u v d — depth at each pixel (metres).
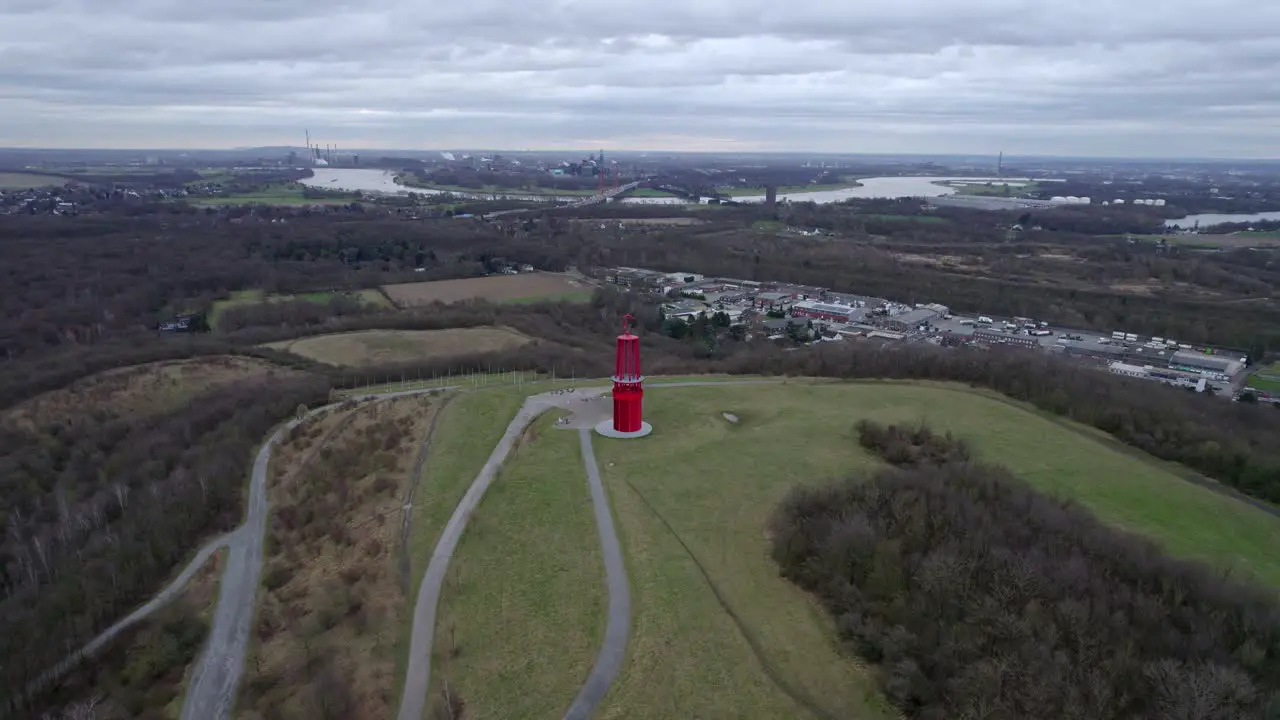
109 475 95.56
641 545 57.19
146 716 50.19
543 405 91.50
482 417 87.50
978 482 62.06
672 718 40.88
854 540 51.28
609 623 48.56
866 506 57.00
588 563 55.28
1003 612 44.06
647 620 48.53
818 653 44.97
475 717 42.97
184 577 67.44
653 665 44.72
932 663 42.00
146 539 71.94
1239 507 69.12
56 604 64.44
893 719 40.06
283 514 75.88
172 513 75.88
